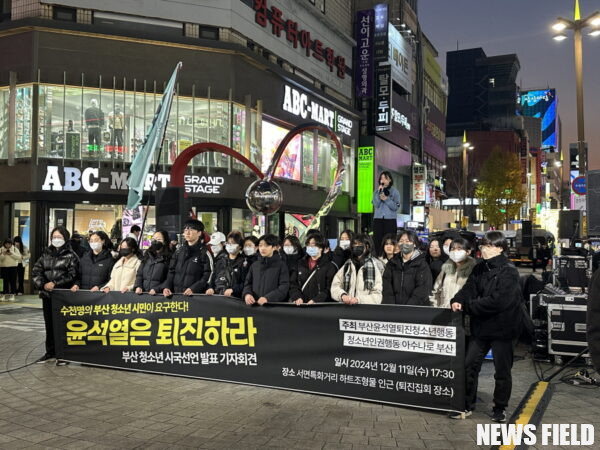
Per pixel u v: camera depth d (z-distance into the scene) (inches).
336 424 185.0
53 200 643.5
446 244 259.6
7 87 646.5
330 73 1099.9
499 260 190.2
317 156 1000.9
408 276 221.6
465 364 193.2
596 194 419.8
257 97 804.6
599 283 86.5
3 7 680.4
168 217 366.6
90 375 258.1
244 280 269.4
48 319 289.6
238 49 744.3
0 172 644.1
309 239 235.6
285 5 920.3
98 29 663.8
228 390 230.2
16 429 182.2
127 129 679.1
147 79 692.7
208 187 710.5
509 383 187.9
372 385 208.1
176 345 253.0
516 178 2313.0
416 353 200.5
